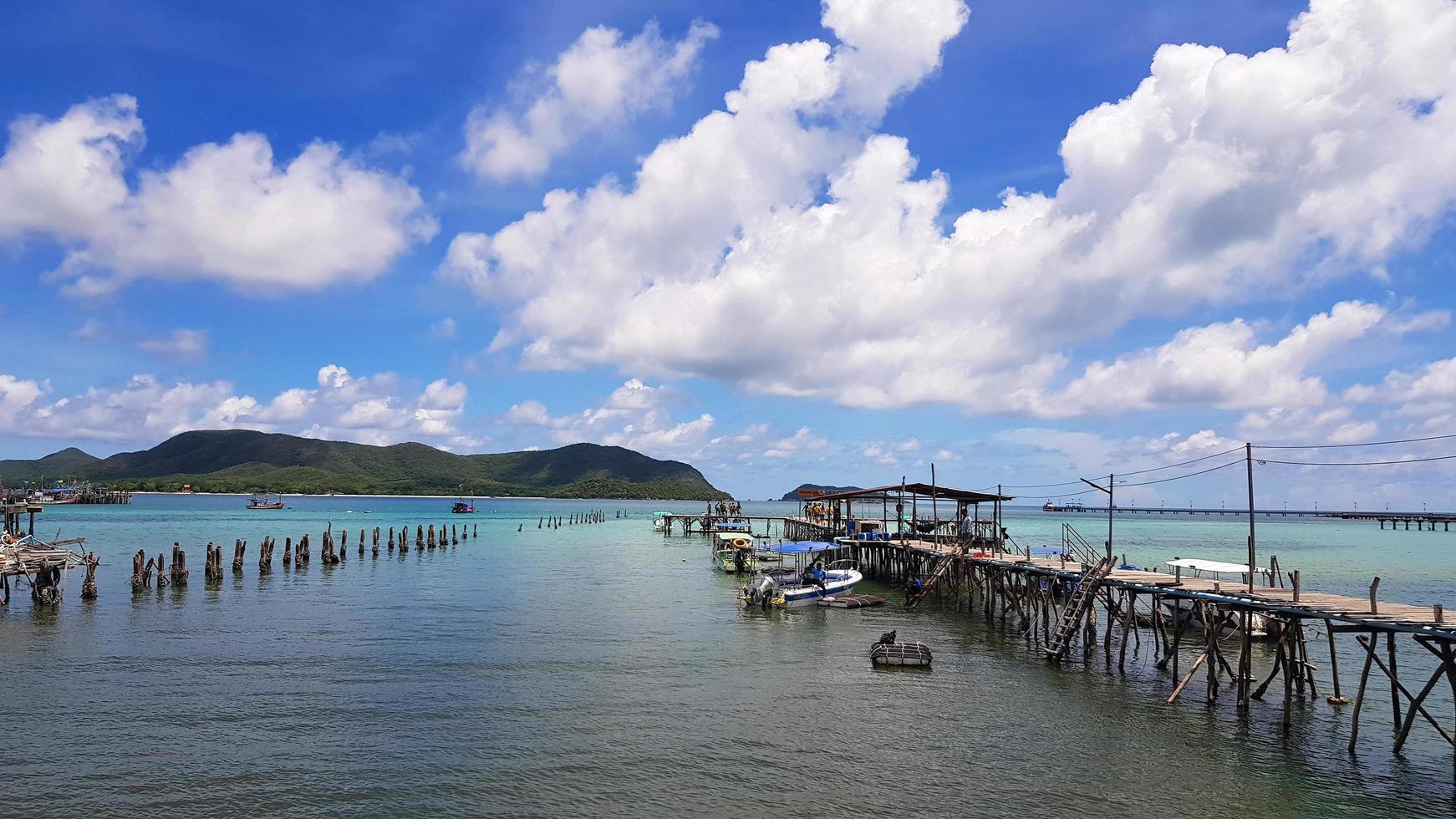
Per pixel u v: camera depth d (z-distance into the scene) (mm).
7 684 32688
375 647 40250
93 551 87188
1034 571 45469
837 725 29156
